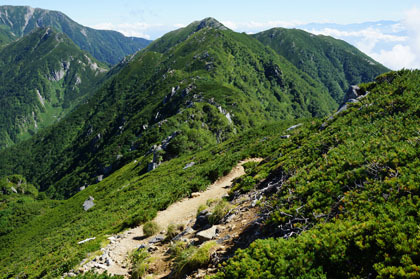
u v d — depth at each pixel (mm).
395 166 9188
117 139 193500
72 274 13258
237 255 7848
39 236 57406
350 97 25812
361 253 6148
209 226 13445
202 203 20219
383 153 10461
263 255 7305
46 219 75188
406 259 5297
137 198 35844
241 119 156375
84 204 64500
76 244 22250
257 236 9508
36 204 107875
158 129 137750
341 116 21734
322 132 20203
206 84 196750
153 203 23562
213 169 26125
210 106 147000
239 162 29297
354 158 11234
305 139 22156
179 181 33844
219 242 10477
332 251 6391
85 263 14336
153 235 16641
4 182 168500
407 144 10328
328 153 13703
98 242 17953
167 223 18203
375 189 8203
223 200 15508
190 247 10594
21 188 173125
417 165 8492
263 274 6652
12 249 59906
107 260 13727
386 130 13250
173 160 73188
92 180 160500
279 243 7527
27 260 32469
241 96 180250
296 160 16125
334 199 9258
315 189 10219
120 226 21797
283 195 11727
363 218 7199
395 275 5117
